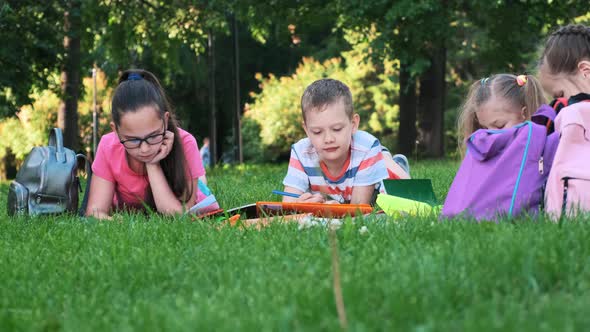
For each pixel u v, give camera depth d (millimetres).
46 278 3076
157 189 5031
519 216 3895
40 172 5031
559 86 4633
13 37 15742
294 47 40250
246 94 41375
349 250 3146
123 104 4688
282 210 4715
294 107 37094
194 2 20000
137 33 20906
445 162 16453
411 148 20297
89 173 5250
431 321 2002
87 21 19172
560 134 4008
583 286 2342
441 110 20188
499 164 3996
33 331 2289
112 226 4293
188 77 36156
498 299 2238
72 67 17453
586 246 2889
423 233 3504
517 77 4980
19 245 3869
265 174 12078
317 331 2029
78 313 2471
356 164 5137
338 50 36500
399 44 17562
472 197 4000
